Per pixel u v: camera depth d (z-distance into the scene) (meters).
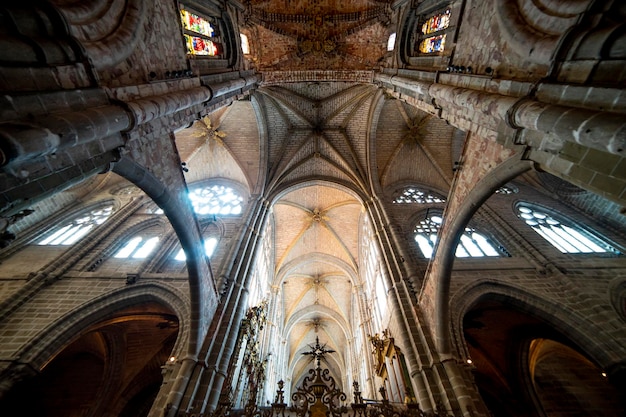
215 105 10.22
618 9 4.05
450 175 20.45
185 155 20.48
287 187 20.12
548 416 12.32
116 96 5.38
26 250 13.54
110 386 12.62
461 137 20.97
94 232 14.37
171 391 7.97
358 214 24.08
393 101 19.89
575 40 4.36
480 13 7.50
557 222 15.77
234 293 11.90
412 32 13.43
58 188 4.39
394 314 11.51
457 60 8.72
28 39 3.95
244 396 11.34
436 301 9.26
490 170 7.09
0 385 7.82
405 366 10.16
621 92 3.64
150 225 15.86
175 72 7.95
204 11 11.43
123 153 5.62
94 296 10.76
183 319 10.23
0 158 3.01
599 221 15.16
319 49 16.62
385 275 13.19
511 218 15.66
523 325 12.78
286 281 28.34
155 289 11.35
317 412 6.52
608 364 8.45
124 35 5.76
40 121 3.64
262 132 19.97
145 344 13.72
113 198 18.16
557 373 13.79
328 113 20.77
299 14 16.48
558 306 10.14
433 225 16.64
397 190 20.31
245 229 15.34
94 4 5.21
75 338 9.96
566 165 4.78
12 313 9.82
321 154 20.91
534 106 4.81
